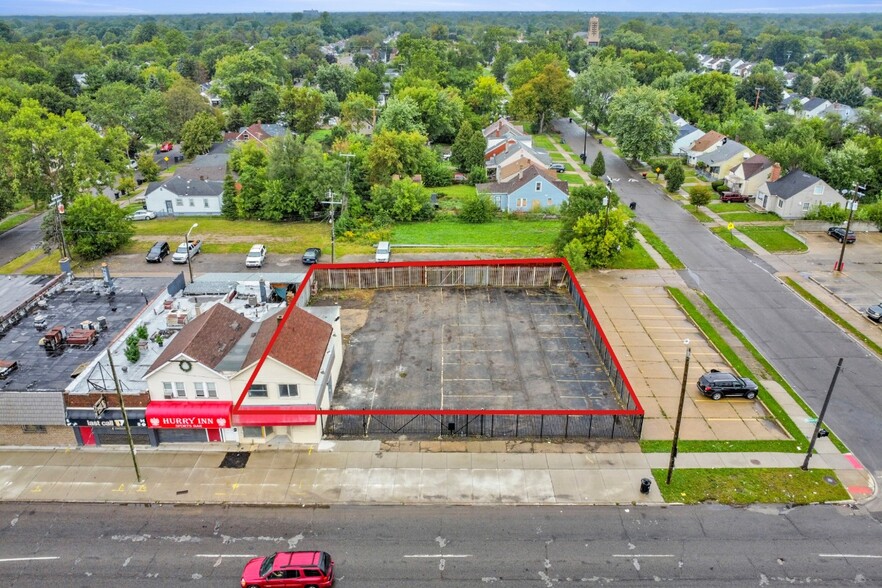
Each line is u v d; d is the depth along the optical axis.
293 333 38.34
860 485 36.06
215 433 38.81
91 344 43.00
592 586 29.14
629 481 36.03
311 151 88.06
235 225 85.25
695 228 82.12
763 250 73.94
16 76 161.12
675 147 124.06
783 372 47.97
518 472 36.56
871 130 119.38
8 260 72.19
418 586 29.06
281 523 32.97
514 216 89.25
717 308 58.69
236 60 177.50
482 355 43.75
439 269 53.75
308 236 80.12
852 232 78.00
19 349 42.31
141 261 71.44
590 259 66.62
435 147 124.94
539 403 38.91
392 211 86.88
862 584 29.33
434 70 171.62
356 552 31.05
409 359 43.38
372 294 52.88
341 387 40.62
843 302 59.81
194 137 122.00
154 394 37.47
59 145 84.62
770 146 101.56
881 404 43.81
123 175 103.31
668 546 31.55
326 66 174.50
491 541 31.78
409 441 38.94
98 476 36.44
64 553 31.05
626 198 95.88
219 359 38.47
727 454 38.44
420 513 33.69
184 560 30.64
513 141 115.69
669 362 48.97
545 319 48.59
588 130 148.75
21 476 36.44
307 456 37.81
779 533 32.47
